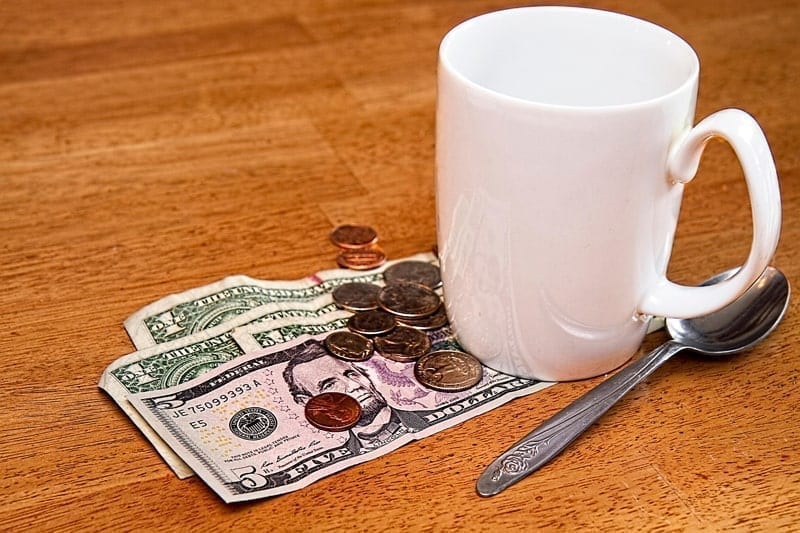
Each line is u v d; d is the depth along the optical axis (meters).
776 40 0.98
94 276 0.74
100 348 0.70
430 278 0.74
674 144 0.65
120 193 0.80
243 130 0.86
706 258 0.77
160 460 0.65
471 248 0.67
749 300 0.71
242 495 0.63
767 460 0.65
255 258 0.76
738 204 0.81
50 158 0.83
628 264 0.66
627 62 0.70
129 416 0.66
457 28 0.68
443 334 0.71
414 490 0.64
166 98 0.89
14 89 0.89
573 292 0.66
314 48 0.95
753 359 0.70
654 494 0.64
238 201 0.80
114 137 0.85
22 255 0.75
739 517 0.63
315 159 0.84
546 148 0.63
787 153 0.85
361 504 0.63
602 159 0.63
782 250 0.77
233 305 0.72
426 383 0.68
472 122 0.64
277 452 0.65
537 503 0.63
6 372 0.69
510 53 0.71
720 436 0.66
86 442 0.66
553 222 0.65
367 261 0.76
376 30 0.98
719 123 0.64
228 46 0.95
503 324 0.67
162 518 0.63
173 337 0.71
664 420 0.67
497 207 0.65
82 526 0.62
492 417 0.67
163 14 0.99
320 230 0.78
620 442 0.66
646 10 1.02
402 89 0.91
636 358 0.70
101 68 0.92
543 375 0.69
